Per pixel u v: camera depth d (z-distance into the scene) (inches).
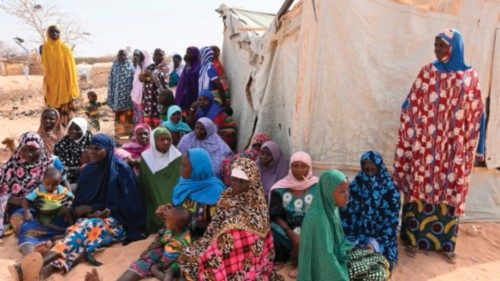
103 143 193.2
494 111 212.7
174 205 175.3
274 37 219.6
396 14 194.9
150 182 204.7
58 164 208.7
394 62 198.4
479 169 218.4
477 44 205.5
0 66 1119.6
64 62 343.3
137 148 247.8
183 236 160.2
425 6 197.6
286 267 174.1
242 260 144.5
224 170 223.3
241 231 143.2
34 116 569.3
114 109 395.2
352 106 197.3
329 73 193.8
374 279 148.5
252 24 308.0
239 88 306.0
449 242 185.3
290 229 174.2
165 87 358.3
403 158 187.0
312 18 188.9
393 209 172.4
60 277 164.1
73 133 233.0
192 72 323.6
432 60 201.9
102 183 195.8
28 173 199.6
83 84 944.9
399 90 200.7
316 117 197.2
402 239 197.6
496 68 209.0
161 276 157.4
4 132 451.8
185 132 278.7
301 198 178.5
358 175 177.3
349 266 150.4
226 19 337.1
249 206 147.4
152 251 166.1
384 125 201.9
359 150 201.9
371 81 196.1
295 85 205.6
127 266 172.4
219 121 285.3
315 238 141.9
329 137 199.2
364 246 166.6
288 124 217.8
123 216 198.5
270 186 205.0
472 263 184.4
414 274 173.9
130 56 419.2
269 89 229.6
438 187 177.9
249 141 271.1
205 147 238.1
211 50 311.9
